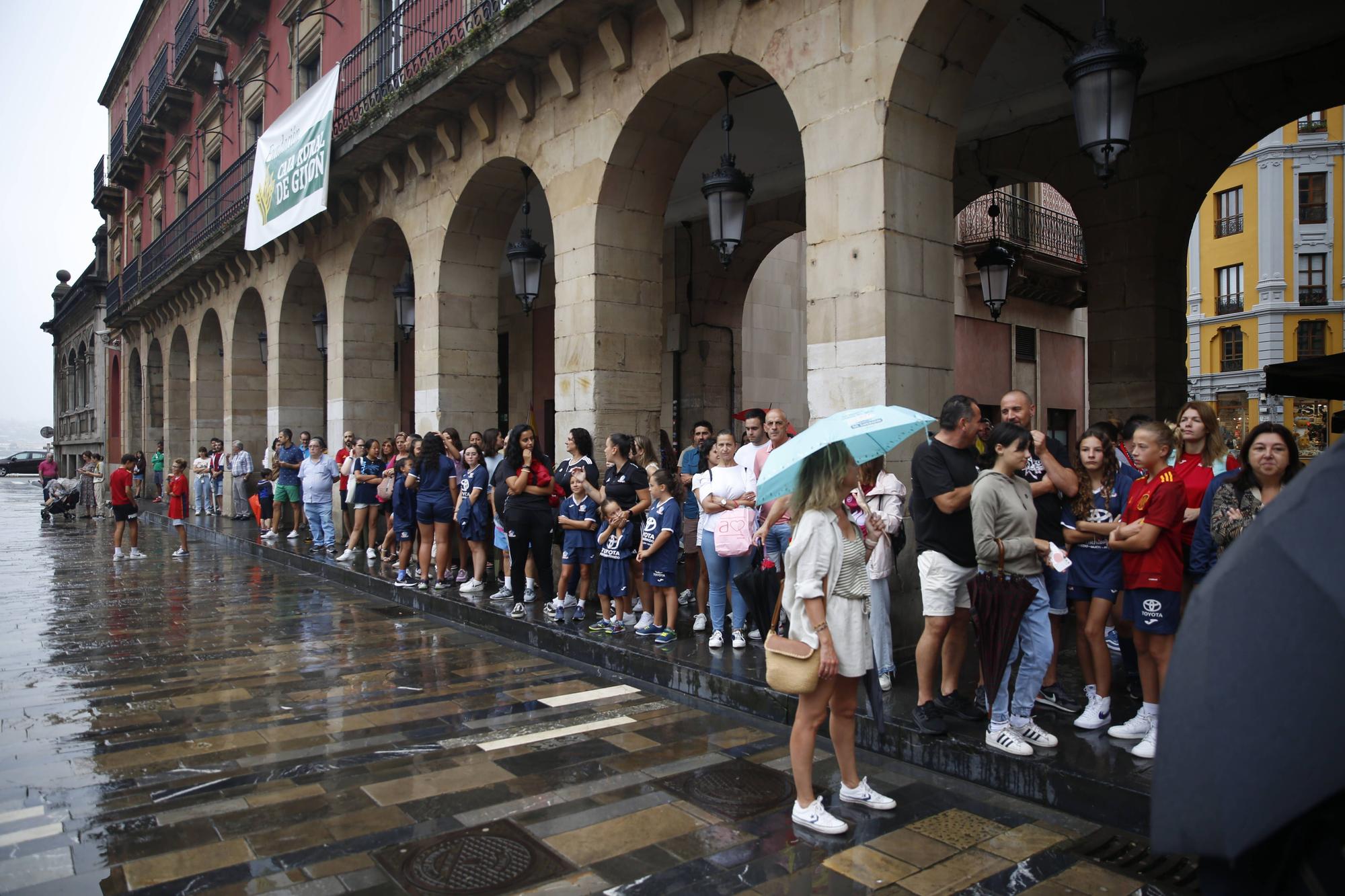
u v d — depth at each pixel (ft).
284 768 15.15
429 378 37.42
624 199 28.86
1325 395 24.41
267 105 59.47
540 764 15.25
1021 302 60.49
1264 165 110.52
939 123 20.53
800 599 12.36
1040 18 24.16
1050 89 28.68
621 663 21.62
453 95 33.09
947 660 15.89
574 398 29.32
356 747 16.24
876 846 11.89
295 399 53.31
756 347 50.26
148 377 87.81
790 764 15.19
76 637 26.40
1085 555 15.31
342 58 44.65
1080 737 14.67
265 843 12.13
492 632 26.71
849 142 20.17
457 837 12.27
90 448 126.52
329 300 46.78
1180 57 26.22
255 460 62.34
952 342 21.01
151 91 83.25
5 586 36.50
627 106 27.04
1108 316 29.58
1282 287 109.60
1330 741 2.75
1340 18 23.26
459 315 37.35
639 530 24.07
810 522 12.35
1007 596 13.61
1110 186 29.43
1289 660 2.86
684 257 46.65
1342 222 106.93
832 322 20.53
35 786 14.37
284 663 23.08
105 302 122.11
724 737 16.74
